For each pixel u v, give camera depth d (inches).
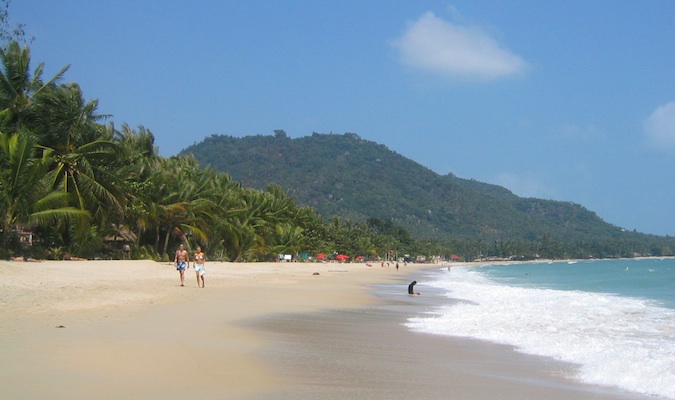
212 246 2476.6
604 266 5246.1
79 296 727.7
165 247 2036.2
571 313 802.2
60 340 403.2
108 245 1950.1
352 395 313.6
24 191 1301.7
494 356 460.4
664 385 362.6
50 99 1438.2
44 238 1579.7
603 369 407.8
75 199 1449.3
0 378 298.0
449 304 948.6
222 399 288.2
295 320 651.5
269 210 3378.4
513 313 793.6
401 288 1469.0
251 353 416.8
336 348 469.4
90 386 293.1
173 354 385.1
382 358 433.1
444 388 342.6
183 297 818.8
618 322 703.1
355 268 3523.6
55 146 1503.4
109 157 1553.9
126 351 382.9
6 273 951.6
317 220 4630.9
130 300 720.3
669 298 1186.0
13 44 1390.3
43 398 268.2
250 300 858.8
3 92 1400.1
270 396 299.7
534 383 367.2
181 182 2116.1
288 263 3164.4
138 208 1797.5
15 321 482.3
